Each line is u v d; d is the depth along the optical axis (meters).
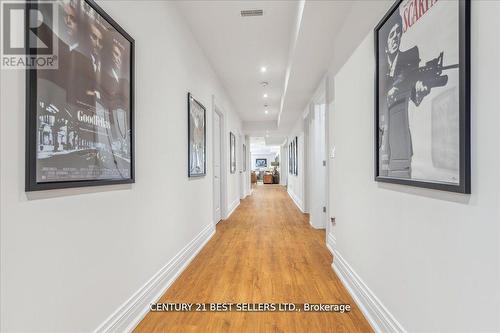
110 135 1.40
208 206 3.74
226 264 2.71
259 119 8.52
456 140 0.94
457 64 0.93
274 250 3.19
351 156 2.12
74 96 1.14
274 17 2.77
